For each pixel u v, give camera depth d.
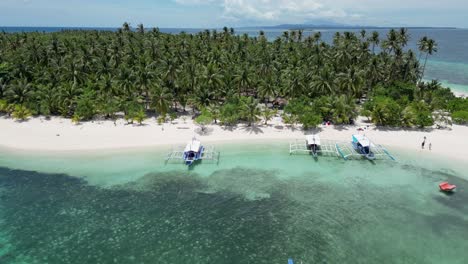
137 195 46.53
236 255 35.41
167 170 53.56
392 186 49.34
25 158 56.81
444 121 72.50
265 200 45.69
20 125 70.06
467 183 50.03
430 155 58.97
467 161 56.53
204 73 78.69
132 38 143.75
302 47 128.62
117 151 59.81
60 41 122.88
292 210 43.47
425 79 135.75
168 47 110.12
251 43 145.50
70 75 80.94
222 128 70.69
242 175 52.31
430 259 34.84
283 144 63.81
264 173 52.94
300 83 78.06
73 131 67.69
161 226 40.00
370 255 35.44
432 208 43.97
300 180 51.00
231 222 40.94
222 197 46.31
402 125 71.19
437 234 38.84
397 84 91.62
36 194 46.53
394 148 61.81
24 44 121.62
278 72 90.62
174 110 82.38
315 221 41.22
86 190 47.66
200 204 44.59
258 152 60.31
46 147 60.69
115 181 50.06
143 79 76.75
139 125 71.56
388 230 39.56
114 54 96.75
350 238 38.16
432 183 50.16
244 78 82.38
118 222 40.62
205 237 38.19
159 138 65.25
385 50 115.62
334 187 49.06
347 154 59.31
